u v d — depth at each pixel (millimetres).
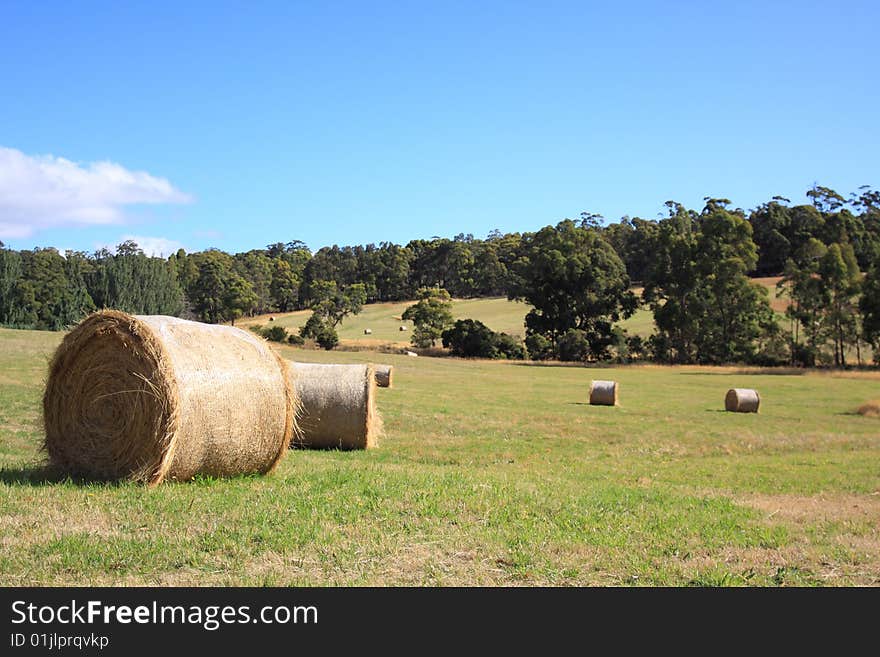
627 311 83875
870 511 11383
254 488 10328
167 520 8172
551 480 13359
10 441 14625
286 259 156625
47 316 76000
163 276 88625
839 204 117688
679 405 34969
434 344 83938
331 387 17547
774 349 76875
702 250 80500
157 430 10211
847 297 73875
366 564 7156
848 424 28688
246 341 11602
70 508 8531
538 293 84125
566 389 41562
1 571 6457
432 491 10492
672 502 11242
